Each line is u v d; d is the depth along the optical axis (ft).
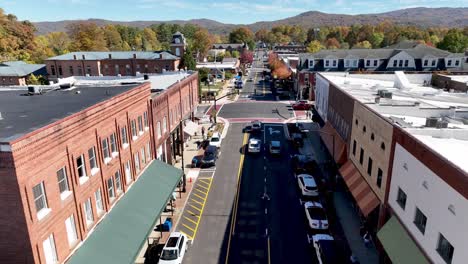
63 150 58.90
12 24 366.43
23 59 351.46
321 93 162.50
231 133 178.70
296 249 83.15
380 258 76.54
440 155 53.72
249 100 264.52
